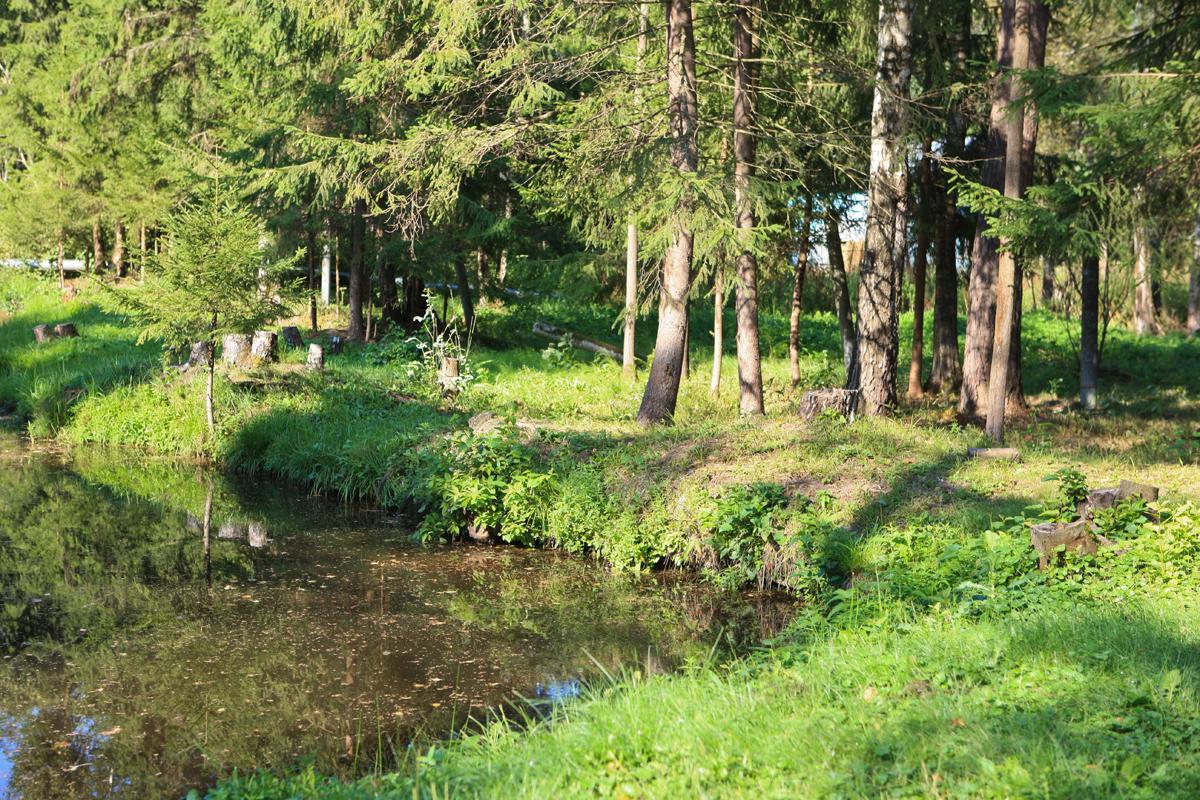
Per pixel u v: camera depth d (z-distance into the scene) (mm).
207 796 5426
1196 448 13539
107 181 31906
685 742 5047
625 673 7891
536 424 16281
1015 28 13992
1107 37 20391
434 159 17422
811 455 12484
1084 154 21266
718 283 17156
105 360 23781
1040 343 29562
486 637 9125
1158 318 36281
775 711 5520
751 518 10766
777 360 27656
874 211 16109
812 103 16875
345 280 34156
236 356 21125
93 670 8156
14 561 11633
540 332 29875
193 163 25688
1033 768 4301
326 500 15391
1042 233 12578
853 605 8078
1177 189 12812
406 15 19250
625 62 18922
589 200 18781
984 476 11820
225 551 12273
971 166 20219
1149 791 4051
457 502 13016
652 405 16156
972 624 7059
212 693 7664
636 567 11383
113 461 18250
